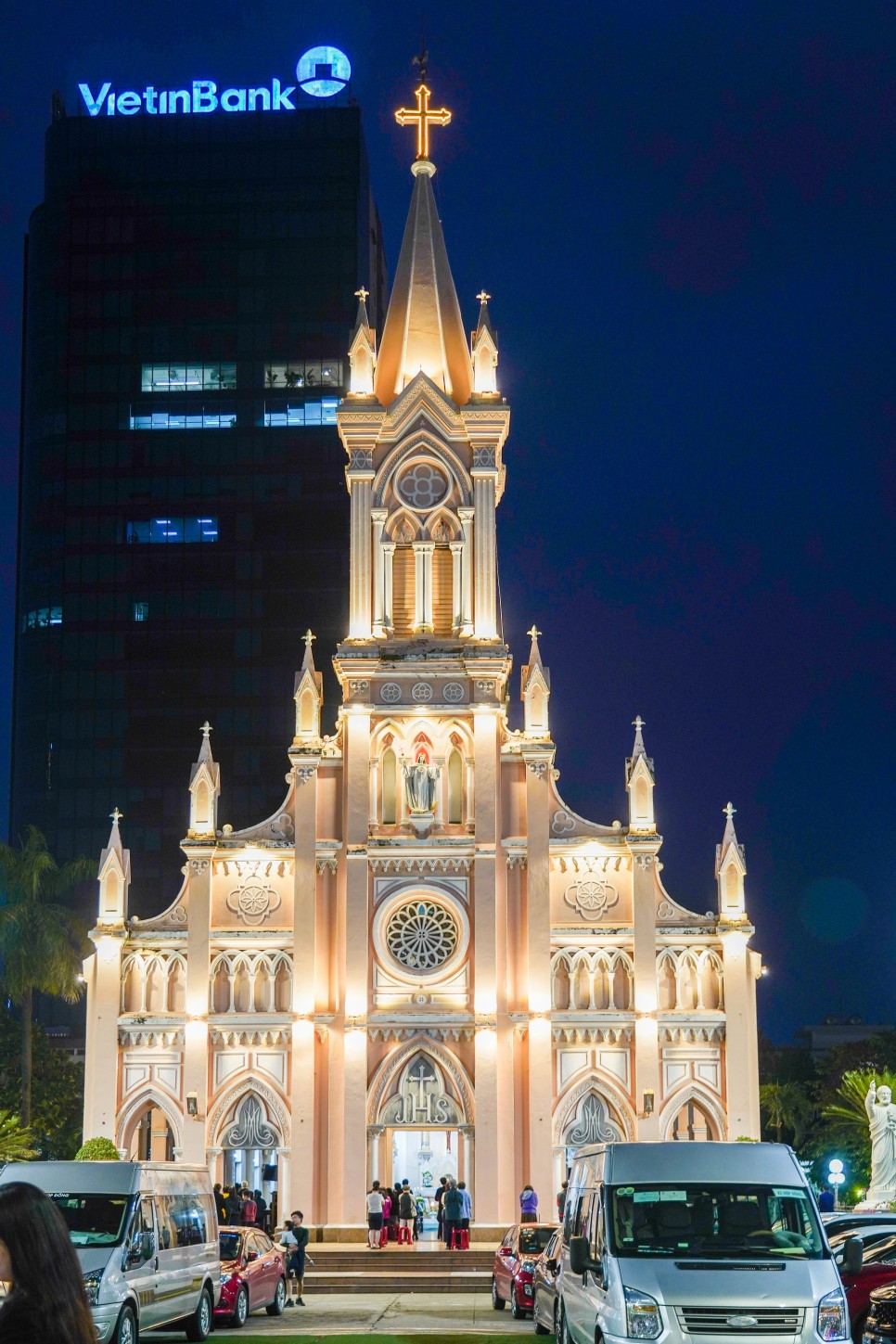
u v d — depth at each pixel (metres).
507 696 82.50
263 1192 74.94
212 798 78.25
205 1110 74.69
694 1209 27.56
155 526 168.25
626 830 77.38
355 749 77.50
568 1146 74.31
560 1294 33.91
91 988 75.88
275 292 172.00
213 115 175.88
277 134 175.38
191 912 76.69
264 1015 75.50
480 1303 55.97
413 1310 53.00
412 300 84.38
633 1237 27.31
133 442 169.88
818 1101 142.38
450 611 80.19
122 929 76.56
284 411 169.75
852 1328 34.00
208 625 166.38
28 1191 10.66
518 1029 75.00
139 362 171.12
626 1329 25.97
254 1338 42.19
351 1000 74.88
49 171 176.25
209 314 171.75
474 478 80.50
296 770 77.94
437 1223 79.25
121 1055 75.88
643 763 77.75
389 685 78.31
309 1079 74.38
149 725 164.88
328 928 76.75
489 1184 72.94
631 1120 74.44
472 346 82.44
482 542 79.88
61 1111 107.50
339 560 167.00
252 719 164.62
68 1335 10.34
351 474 80.62
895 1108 61.38
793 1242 27.17
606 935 76.25
